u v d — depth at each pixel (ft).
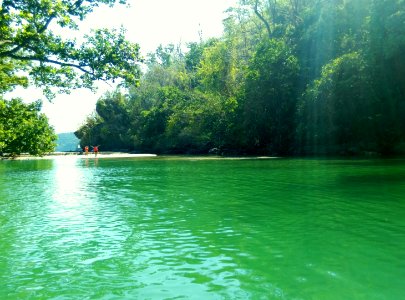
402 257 19.65
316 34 138.72
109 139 276.41
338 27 135.03
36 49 47.85
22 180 64.69
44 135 97.96
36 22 48.52
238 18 189.26
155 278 17.35
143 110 261.03
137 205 36.65
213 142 182.29
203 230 26.07
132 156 176.65
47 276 17.87
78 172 82.07
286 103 140.77
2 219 30.68
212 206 35.22
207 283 16.65
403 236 23.59
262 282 16.62
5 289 16.37
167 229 26.50
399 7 101.91
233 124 154.81
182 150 202.59
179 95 228.22
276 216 30.19
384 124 112.88
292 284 16.34
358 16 129.39
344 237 23.62
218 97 178.81
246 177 60.29
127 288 16.26
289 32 158.51
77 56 48.55
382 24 104.99
